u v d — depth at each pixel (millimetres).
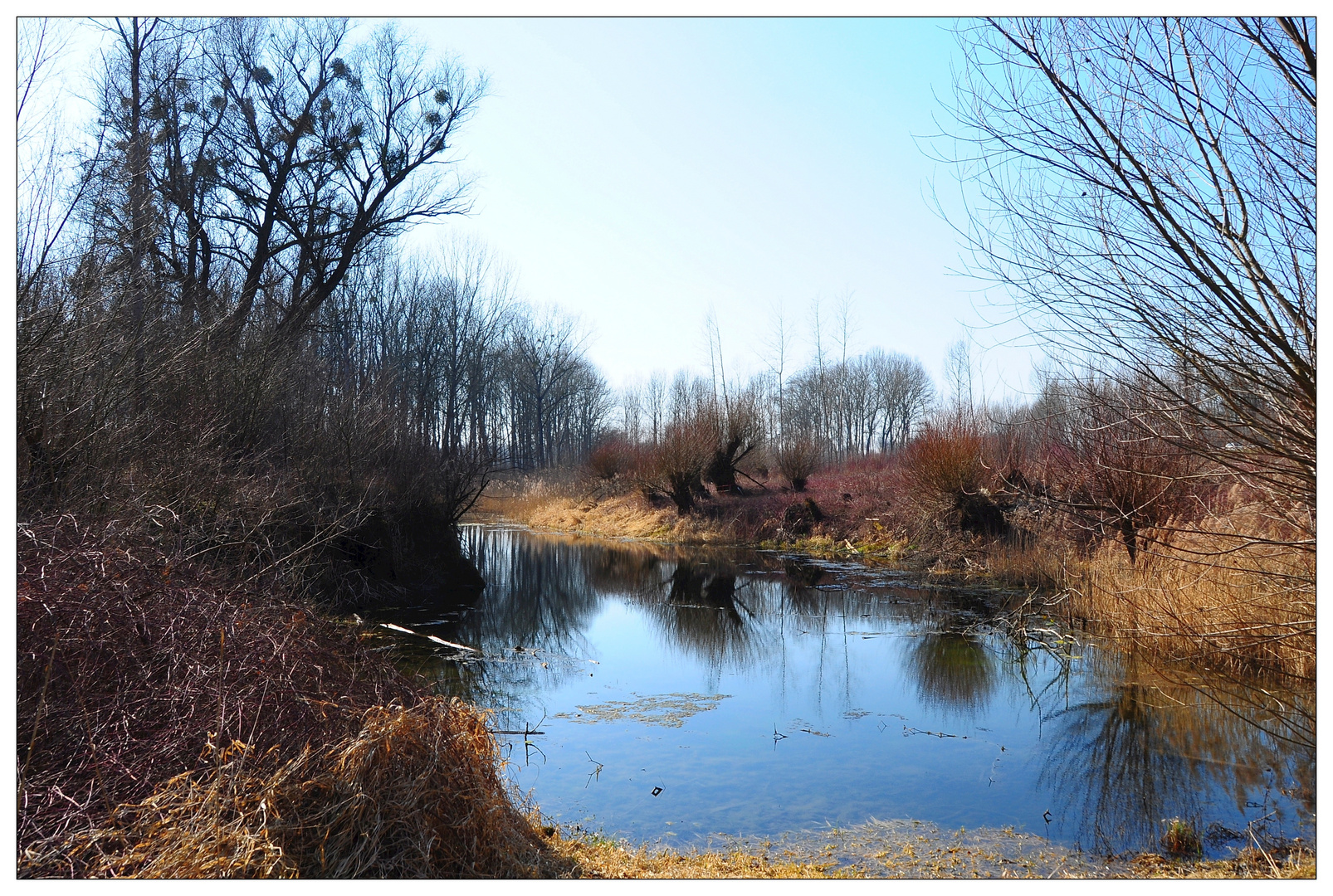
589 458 36688
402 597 13375
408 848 3594
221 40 17234
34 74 7094
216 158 16906
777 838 5211
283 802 3564
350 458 13258
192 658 4129
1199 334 4316
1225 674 8133
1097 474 9969
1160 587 8953
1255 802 5621
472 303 39438
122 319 9133
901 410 55375
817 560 20312
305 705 4109
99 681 4012
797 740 7270
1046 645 10602
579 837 5102
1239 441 4656
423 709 4293
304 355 15609
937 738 7277
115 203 9359
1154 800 5723
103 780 3549
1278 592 7051
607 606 14625
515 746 7117
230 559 8742
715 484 28906
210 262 17266
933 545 18109
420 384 25766
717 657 10617
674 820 5512
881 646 11109
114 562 4574
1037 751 6875
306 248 18766
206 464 9336
